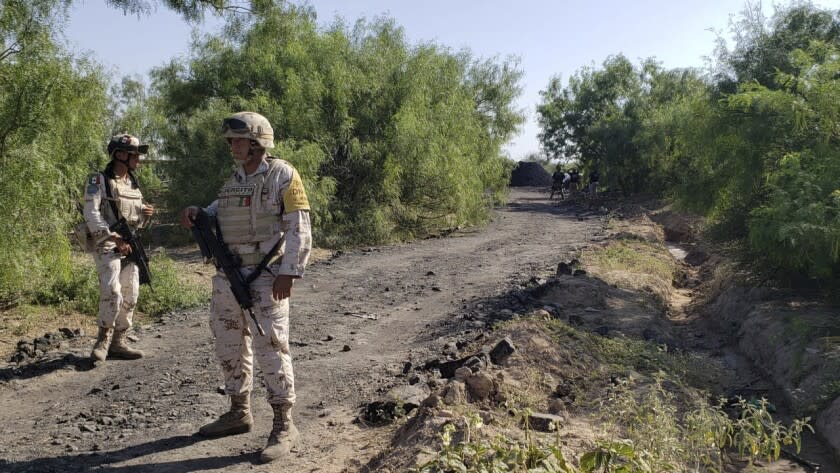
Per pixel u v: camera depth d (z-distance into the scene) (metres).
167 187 18.67
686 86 38.81
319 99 17.69
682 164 19.06
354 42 20.28
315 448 4.30
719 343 8.19
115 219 6.19
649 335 7.84
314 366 6.16
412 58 20.23
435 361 5.97
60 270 8.49
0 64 7.82
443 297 9.77
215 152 17.02
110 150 6.18
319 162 16.91
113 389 5.56
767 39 12.44
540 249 15.79
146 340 7.23
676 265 14.17
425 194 20.14
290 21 12.30
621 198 35.34
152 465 4.05
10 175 7.57
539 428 4.43
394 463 3.77
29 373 5.97
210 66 18.89
